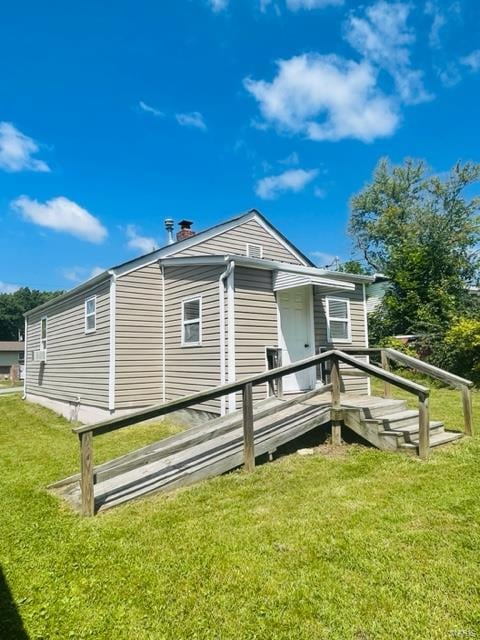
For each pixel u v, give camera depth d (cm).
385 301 1839
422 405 489
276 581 254
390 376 516
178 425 845
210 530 331
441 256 1792
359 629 207
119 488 432
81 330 1052
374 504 364
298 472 468
